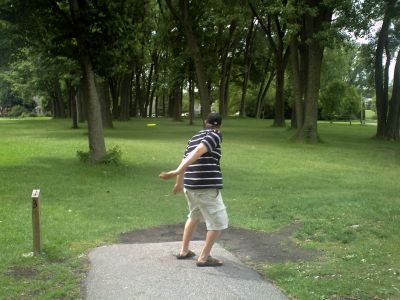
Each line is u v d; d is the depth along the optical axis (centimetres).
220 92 5122
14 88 5934
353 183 1211
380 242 660
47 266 571
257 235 725
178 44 4034
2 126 3944
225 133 3038
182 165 542
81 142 2172
